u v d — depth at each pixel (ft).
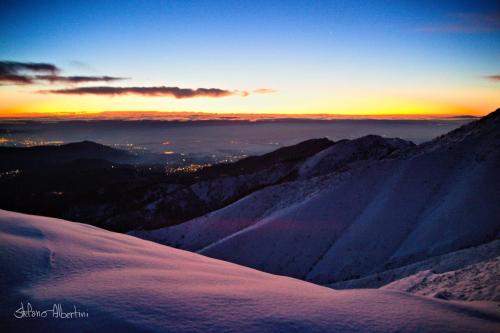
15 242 25.82
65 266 22.47
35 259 23.03
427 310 17.71
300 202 189.78
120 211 428.56
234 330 14.24
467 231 102.78
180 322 14.64
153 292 18.07
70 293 17.52
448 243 101.81
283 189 245.04
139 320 14.55
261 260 146.72
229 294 18.80
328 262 128.16
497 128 162.91
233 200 392.88
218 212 248.11
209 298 17.80
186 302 16.93
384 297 19.69
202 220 246.68
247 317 15.65
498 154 137.80
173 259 30.22
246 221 222.69
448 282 33.50
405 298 19.44
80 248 27.84
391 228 130.82
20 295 17.24
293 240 150.00
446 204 127.65
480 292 26.05
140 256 28.63
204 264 30.30
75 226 40.16
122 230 363.76
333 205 165.78
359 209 157.99
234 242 161.58
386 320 16.26
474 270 34.83
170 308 16.03
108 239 35.14
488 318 17.37
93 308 15.64
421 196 145.69
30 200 486.79
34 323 14.49
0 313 15.39
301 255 141.18
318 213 162.50
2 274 19.89
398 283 42.86
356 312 17.17
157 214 399.65
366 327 15.40
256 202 240.73
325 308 17.54
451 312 17.75
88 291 17.85
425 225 121.90
